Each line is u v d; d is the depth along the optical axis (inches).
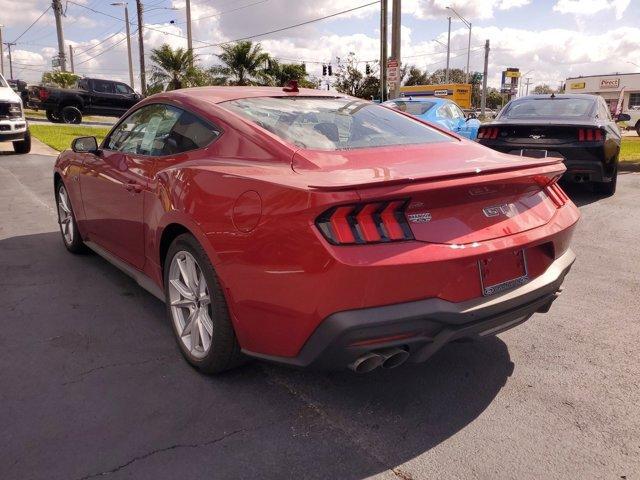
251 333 106.5
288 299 97.2
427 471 93.1
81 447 96.4
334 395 115.7
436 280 95.7
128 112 167.9
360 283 90.6
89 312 154.5
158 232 130.3
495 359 132.5
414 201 95.1
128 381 118.6
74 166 187.9
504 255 107.2
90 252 207.9
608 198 327.6
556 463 95.6
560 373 126.1
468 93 1379.2
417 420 107.6
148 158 144.0
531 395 116.8
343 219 91.9
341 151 116.0
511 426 106.0
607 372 126.6
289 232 94.9
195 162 123.6
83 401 110.5
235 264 105.2
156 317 152.3
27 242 223.6
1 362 125.4
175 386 117.2
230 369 120.3
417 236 95.6
